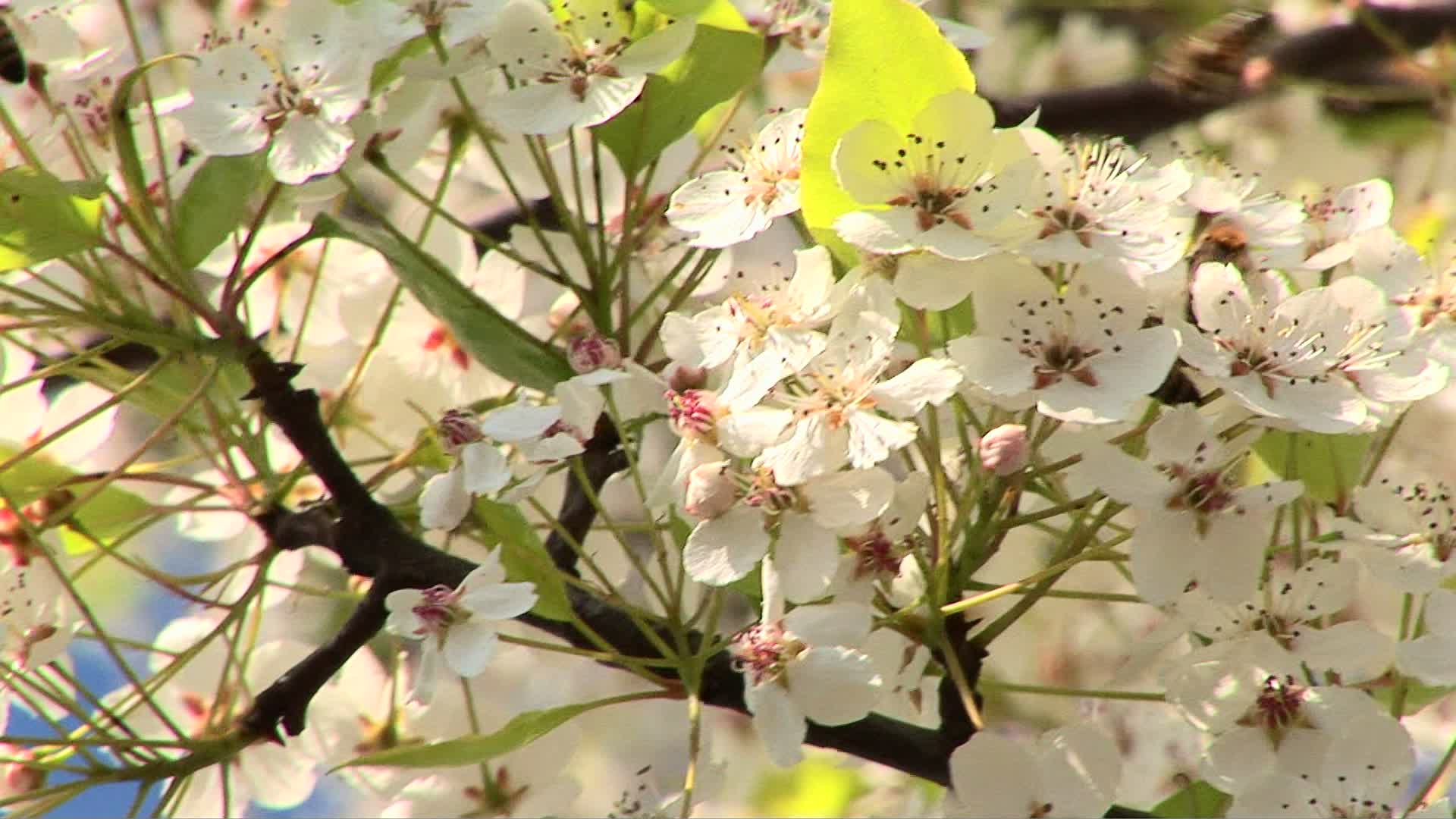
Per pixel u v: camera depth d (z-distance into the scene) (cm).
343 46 114
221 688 116
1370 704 112
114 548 117
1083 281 111
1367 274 114
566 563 116
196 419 119
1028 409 112
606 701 113
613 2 115
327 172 114
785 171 113
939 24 119
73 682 114
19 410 119
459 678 119
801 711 111
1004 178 111
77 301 115
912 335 113
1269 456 114
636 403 116
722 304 113
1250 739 112
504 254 117
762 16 118
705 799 116
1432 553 112
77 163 118
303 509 117
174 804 116
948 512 113
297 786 119
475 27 115
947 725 113
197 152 118
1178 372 111
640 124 115
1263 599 112
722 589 114
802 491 111
